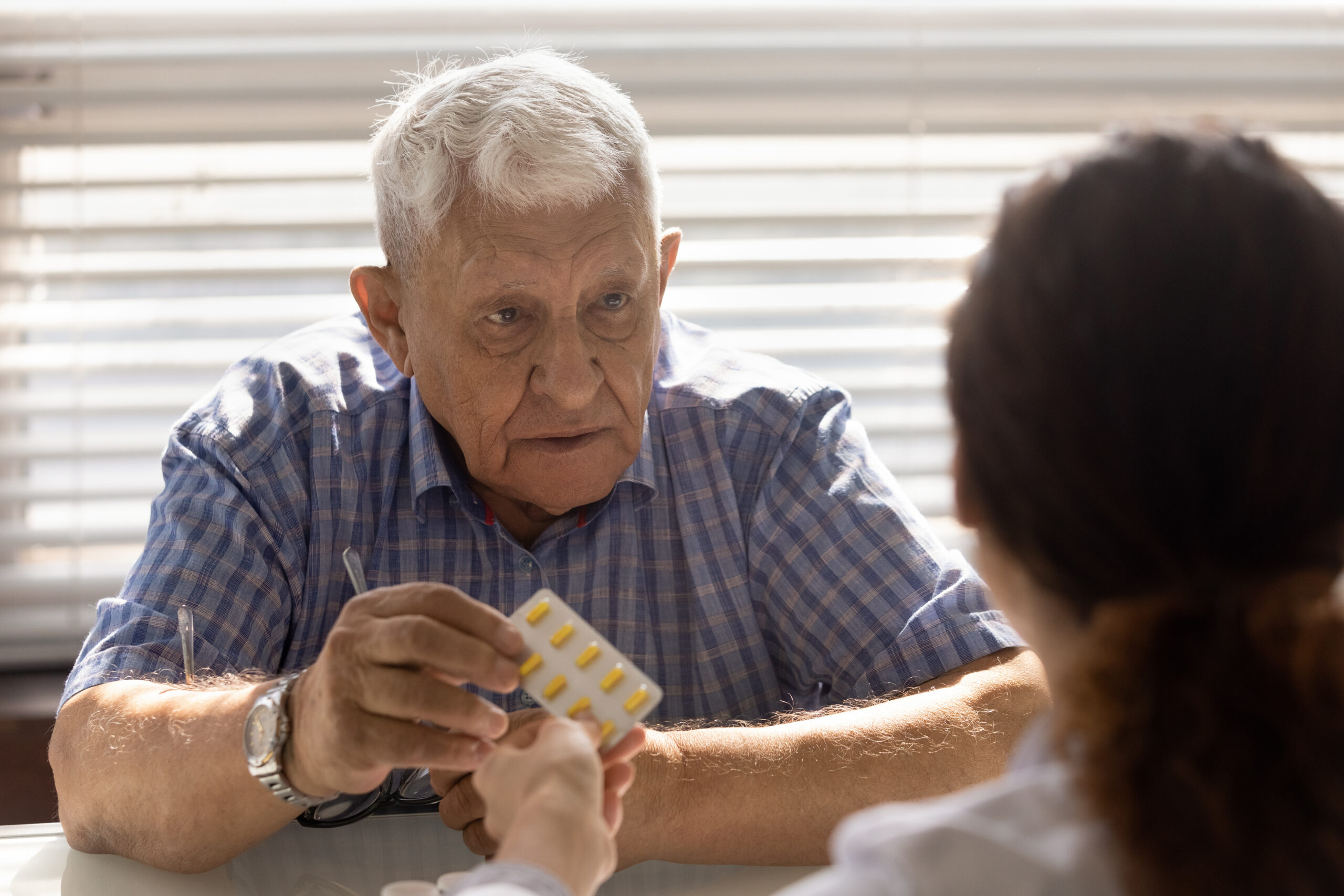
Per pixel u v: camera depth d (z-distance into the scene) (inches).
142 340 60.9
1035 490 17.3
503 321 38.8
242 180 60.6
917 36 64.6
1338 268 16.3
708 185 64.3
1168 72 65.9
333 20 61.4
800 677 44.8
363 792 31.2
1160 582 16.8
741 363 49.1
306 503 43.4
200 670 38.7
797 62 63.9
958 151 65.1
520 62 39.8
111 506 61.5
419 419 44.4
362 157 61.8
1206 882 15.1
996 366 17.3
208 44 60.9
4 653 60.7
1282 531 16.3
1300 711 15.4
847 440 47.0
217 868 33.3
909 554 43.4
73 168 60.4
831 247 64.5
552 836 19.4
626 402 40.5
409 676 27.7
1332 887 15.0
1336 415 16.1
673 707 45.1
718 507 45.9
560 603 26.4
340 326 48.5
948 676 40.2
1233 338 16.0
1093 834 16.1
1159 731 15.8
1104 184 17.1
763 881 32.7
